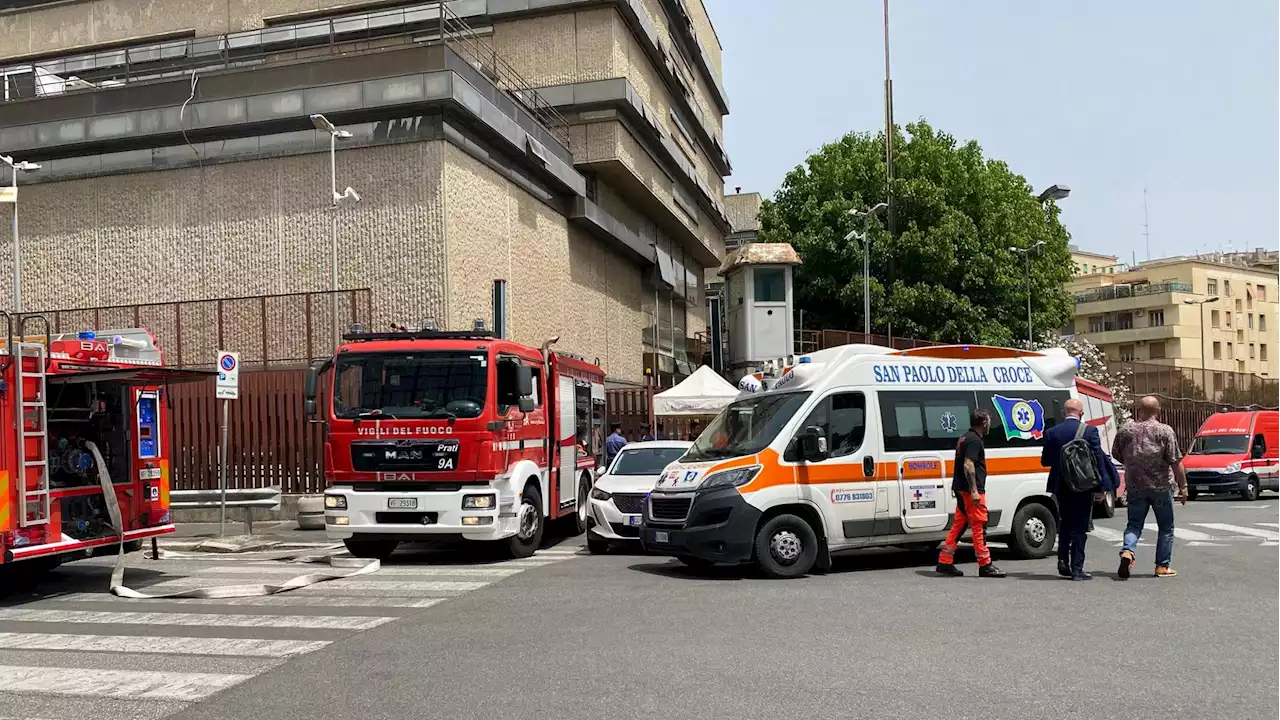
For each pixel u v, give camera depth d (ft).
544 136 87.66
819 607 28.91
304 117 72.59
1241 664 21.35
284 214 73.56
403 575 38.50
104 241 77.30
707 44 149.18
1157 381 154.51
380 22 92.84
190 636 26.37
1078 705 18.20
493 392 41.88
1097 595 30.76
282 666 22.47
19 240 79.10
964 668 21.07
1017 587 32.58
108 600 33.63
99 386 36.58
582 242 97.86
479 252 75.05
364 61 72.54
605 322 104.53
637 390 86.58
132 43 101.65
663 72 115.03
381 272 71.05
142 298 76.18
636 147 102.73
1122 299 298.56
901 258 125.59
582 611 28.99
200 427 65.21
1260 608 28.25
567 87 95.71
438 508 40.98
